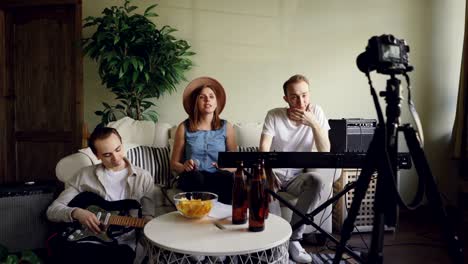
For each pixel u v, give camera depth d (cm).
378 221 127
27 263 193
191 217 153
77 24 307
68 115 322
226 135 252
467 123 317
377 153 129
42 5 314
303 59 346
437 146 358
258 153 182
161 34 296
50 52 322
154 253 135
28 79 327
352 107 353
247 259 129
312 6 344
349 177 278
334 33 348
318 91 348
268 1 339
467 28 321
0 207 203
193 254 121
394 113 127
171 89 313
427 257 239
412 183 356
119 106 312
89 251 160
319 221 258
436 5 353
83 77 322
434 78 355
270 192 184
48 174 329
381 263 126
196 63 334
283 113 242
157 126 286
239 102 341
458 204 327
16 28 326
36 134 328
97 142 180
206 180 220
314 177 222
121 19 289
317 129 224
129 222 162
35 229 211
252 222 141
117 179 187
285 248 138
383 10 351
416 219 324
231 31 337
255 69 341
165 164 262
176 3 329
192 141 244
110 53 281
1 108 324
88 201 177
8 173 329
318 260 229
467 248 238
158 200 238
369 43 128
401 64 128
